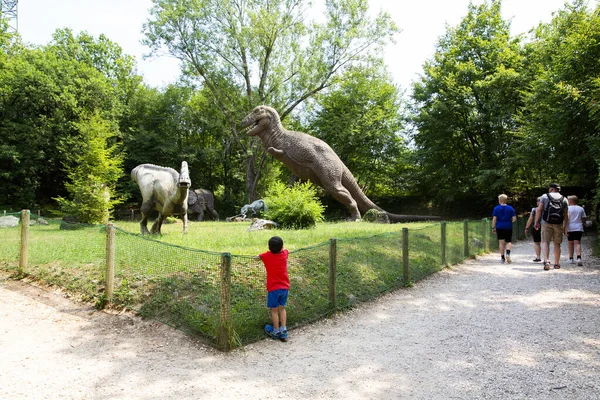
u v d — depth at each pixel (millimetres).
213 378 4145
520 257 12719
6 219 13344
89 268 7648
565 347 4910
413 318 6277
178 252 6602
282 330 5309
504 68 27266
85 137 19594
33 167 28906
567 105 17109
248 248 8711
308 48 33750
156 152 35656
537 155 21750
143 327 5645
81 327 5688
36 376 4156
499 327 5738
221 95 33969
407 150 36031
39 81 28859
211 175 43344
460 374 4207
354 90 35125
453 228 11234
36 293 7172
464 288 8266
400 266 8508
